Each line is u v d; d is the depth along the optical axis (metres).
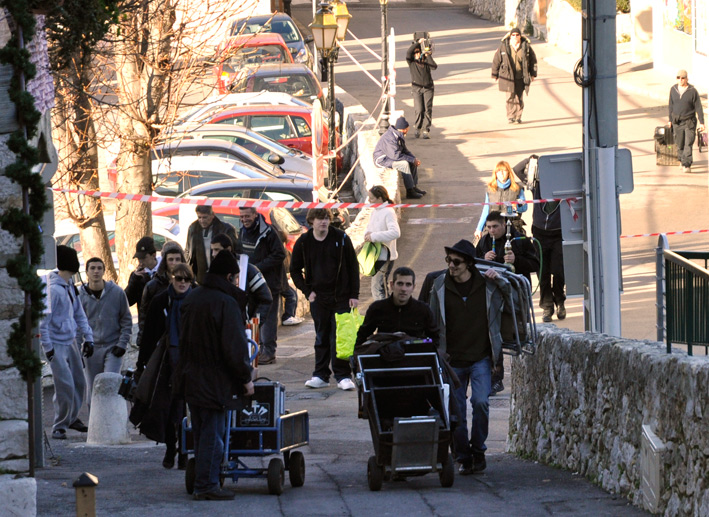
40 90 15.10
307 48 80.31
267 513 16.44
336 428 26.33
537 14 108.38
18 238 14.20
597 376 19.08
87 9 17.58
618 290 23.70
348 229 43.22
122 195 31.33
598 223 23.61
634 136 63.50
